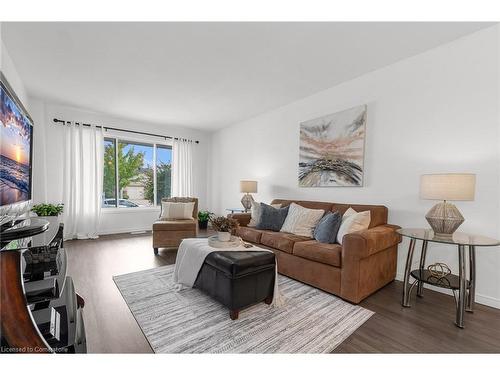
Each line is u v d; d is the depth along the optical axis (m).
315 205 3.16
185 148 5.53
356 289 1.98
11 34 2.08
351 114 2.97
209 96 3.58
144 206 5.15
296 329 1.66
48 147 3.93
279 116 4.07
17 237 1.06
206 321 1.74
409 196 2.50
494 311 1.90
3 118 1.78
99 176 4.45
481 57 2.03
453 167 2.19
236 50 2.35
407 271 1.99
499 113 1.95
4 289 0.60
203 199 5.95
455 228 1.87
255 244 3.04
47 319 1.14
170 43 2.23
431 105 2.33
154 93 3.46
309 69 2.74
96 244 3.88
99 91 3.39
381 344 1.50
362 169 2.87
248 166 4.80
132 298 2.07
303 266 2.40
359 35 2.11
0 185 1.71
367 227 2.34
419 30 2.04
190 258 2.21
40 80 3.03
